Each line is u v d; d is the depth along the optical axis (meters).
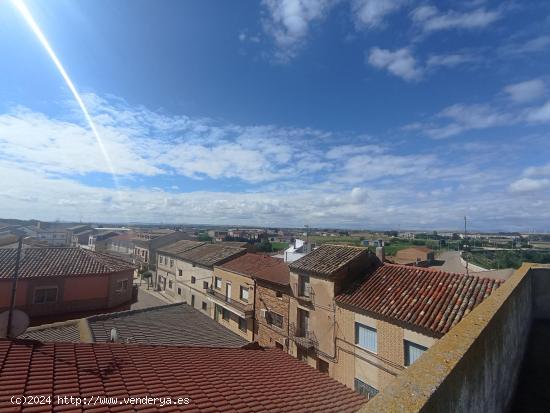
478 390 2.76
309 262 18.70
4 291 18.53
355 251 18.09
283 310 20.14
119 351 7.01
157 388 5.62
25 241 34.94
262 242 81.56
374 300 14.49
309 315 17.84
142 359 6.85
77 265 21.45
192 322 14.14
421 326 11.86
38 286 19.39
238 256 30.69
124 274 23.20
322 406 6.63
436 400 1.78
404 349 12.55
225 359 8.23
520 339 6.43
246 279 24.38
